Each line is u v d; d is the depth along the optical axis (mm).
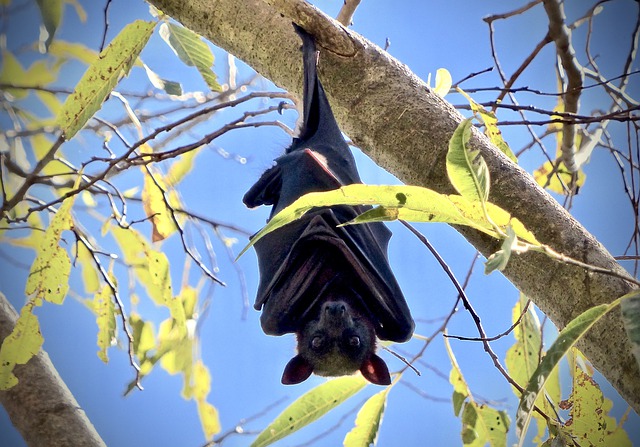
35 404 11070
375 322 11789
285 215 6875
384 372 11516
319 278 11758
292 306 11586
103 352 12062
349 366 11547
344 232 11250
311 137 10984
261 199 11953
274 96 11781
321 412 10805
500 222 7016
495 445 11516
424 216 6914
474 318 9445
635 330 6344
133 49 10391
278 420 10648
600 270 6578
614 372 7855
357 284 11781
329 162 10680
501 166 8773
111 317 12195
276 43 10242
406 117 9359
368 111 9570
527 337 11500
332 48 9797
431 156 9148
